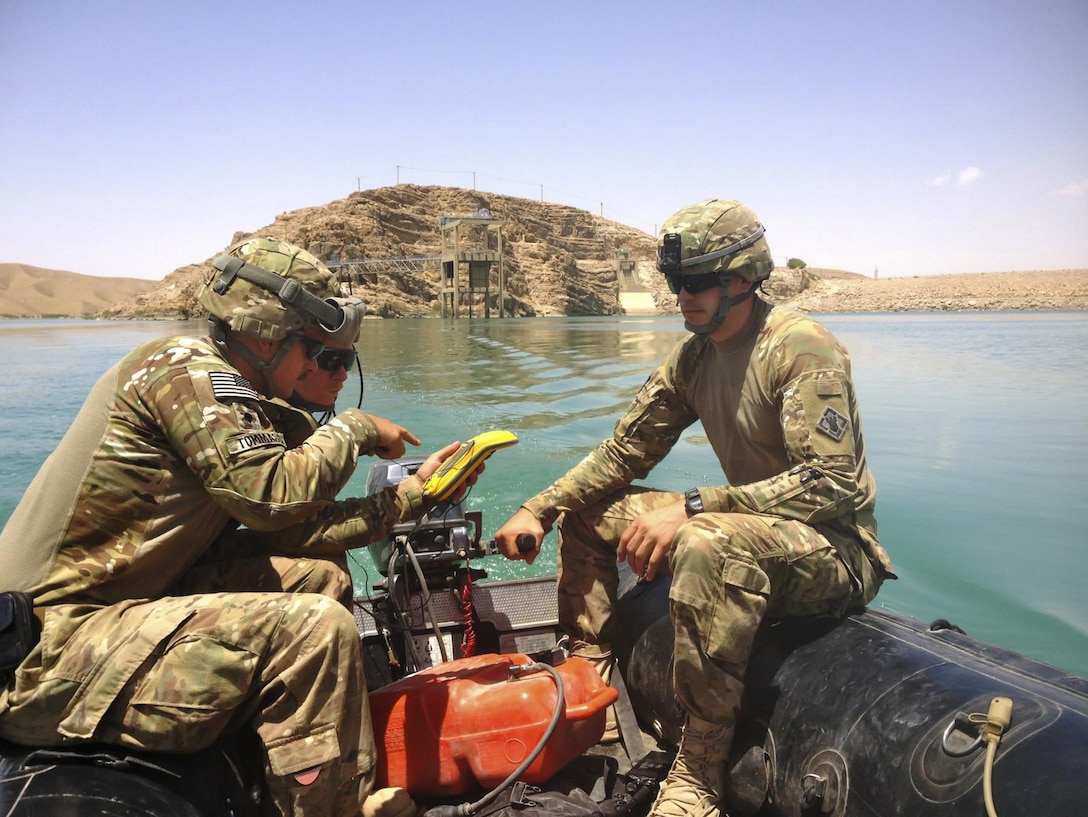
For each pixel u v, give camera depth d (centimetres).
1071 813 139
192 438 183
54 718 168
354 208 16750
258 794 186
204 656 171
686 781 212
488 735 207
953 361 2162
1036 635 365
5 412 1281
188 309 13075
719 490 226
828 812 186
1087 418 1048
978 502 604
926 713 178
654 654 250
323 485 195
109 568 181
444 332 5138
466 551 285
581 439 937
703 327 248
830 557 221
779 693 213
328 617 181
